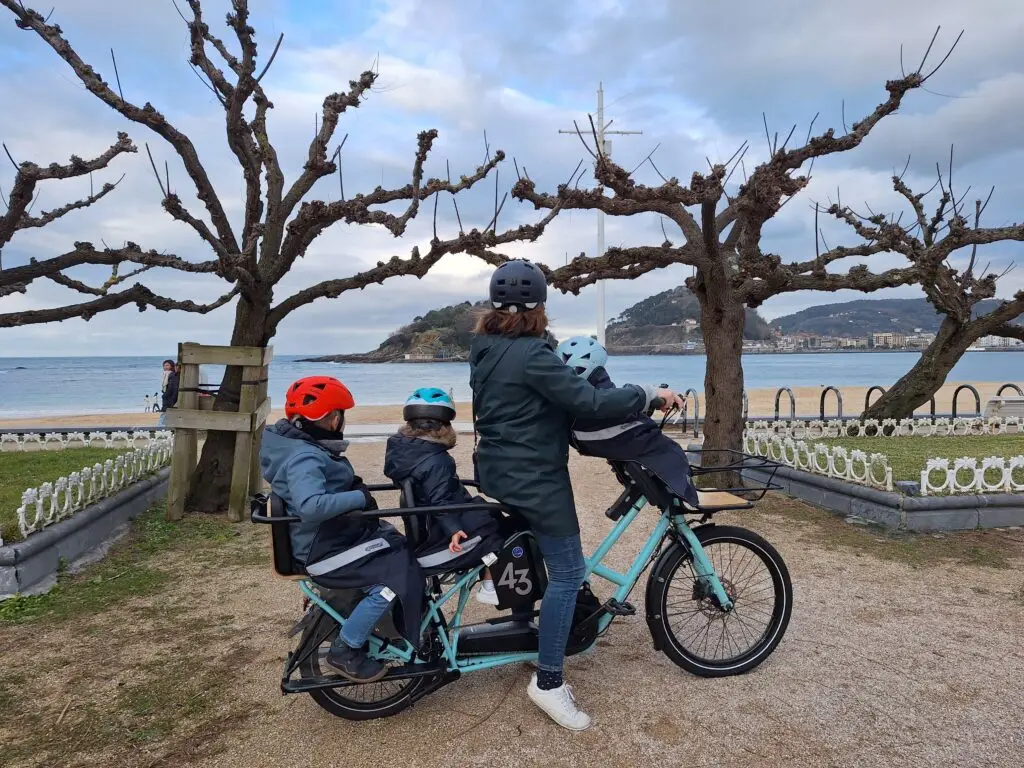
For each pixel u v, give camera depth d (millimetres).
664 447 3316
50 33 6227
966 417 13289
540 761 2852
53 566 5184
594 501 7691
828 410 20906
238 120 7039
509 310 3072
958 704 3236
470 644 3213
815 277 7797
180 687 3539
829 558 5426
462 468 9766
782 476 7719
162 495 7812
